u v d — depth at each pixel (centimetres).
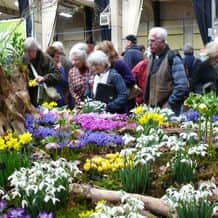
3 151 297
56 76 582
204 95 395
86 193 269
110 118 487
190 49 790
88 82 571
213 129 386
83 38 2294
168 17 2216
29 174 257
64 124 414
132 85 549
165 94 503
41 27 1348
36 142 395
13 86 446
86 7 2177
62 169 260
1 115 389
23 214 235
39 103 557
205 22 1459
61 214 247
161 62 505
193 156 331
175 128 425
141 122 381
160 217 251
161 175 305
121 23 1516
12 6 1508
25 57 569
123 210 208
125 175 286
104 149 382
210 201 239
